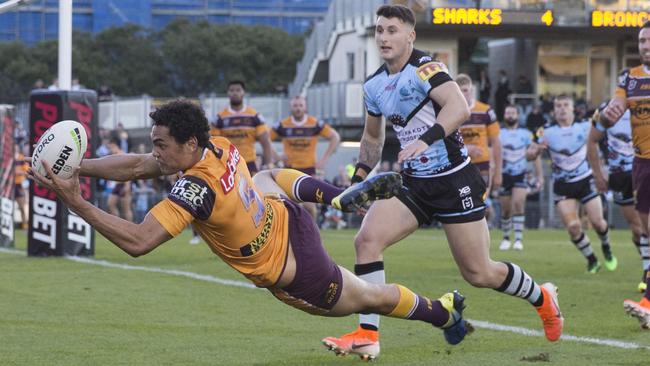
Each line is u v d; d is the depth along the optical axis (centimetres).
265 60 11594
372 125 1650
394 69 1580
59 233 3412
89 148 3325
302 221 1343
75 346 1688
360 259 1582
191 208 1230
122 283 2597
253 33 11725
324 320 2003
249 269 1298
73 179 1188
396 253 3769
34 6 12656
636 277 2927
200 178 1240
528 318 2031
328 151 4112
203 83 11562
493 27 7188
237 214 1264
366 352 1548
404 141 1597
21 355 1602
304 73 8894
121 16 13038
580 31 7356
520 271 1606
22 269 2959
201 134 1238
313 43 8731
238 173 1277
